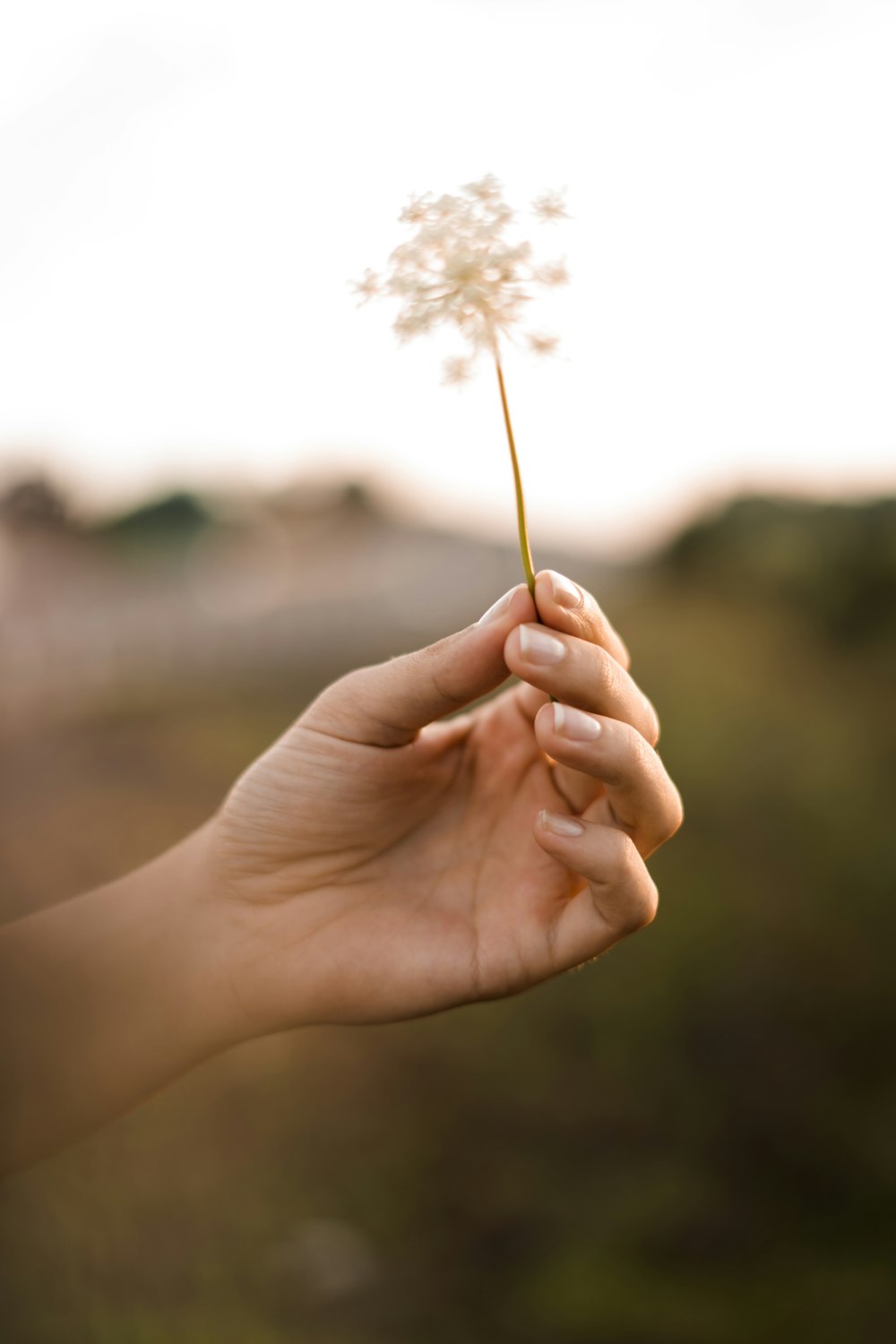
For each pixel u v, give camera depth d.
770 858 6.85
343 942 1.48
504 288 1.13
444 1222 3.94
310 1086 4.78
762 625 10.75
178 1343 2.45
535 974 1.45
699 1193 4.12
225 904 1.49
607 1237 3.89
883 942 5.77
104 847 7.59
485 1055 5.27
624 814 1.30
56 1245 2.48
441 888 1.53
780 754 8.07
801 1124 4.53
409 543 22.38
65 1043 1.40
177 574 24.48
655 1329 3.30
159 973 1.45
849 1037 5.07
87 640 18.00
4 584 19.30
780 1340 3.22
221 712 13.00
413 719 1.42
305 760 1.47
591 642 1.27
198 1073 4.68
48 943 1.42
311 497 25.61
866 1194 4.04
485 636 1.28
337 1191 3.98
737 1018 5.37
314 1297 3.24
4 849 7.34
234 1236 3.30
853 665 9.40
